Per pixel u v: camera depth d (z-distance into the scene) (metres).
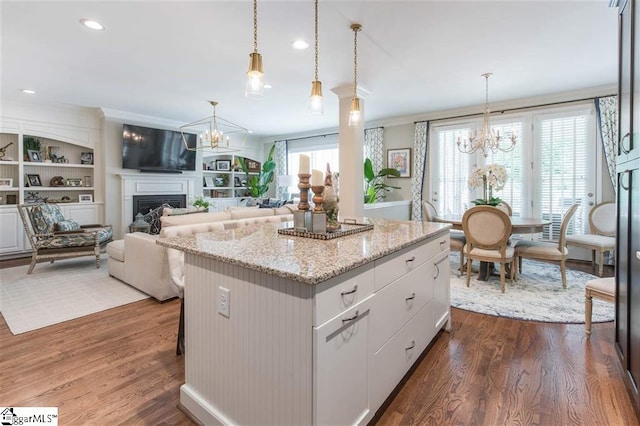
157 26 2.81
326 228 1.99
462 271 4.11
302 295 1.19
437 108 5.60
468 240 3.60
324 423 1.22
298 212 2.02
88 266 4.68
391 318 1.70
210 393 1.59
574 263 4.71
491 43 3.13
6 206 5.17
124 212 6.13
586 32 2.92
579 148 4.68
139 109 5.78
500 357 2.20
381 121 6.54
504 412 1.67
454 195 5.77
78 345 2.38
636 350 1.65
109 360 2.18
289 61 3.55
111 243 4.15
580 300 3.22
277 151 8.51
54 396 1.81
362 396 1.46
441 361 2.15
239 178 8.68
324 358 1.21
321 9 2.54
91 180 6.17
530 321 2.76
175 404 1.75
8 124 5.14
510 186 5.24
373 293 1.52
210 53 3.36
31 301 3.26
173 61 3.58
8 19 2.70
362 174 4.59
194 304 1.65
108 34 2.95
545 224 3.73
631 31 1.67
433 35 2.97
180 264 2.47
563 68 3.77
